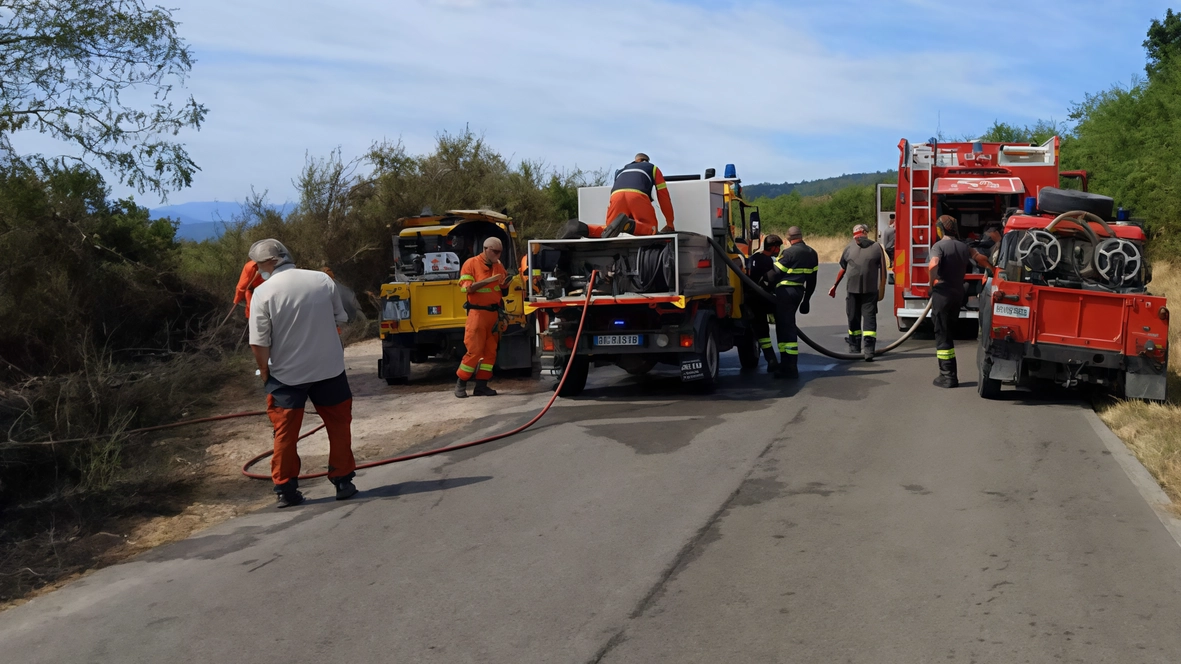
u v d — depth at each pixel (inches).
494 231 509.0
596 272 391.5
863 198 2251.5
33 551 227.5
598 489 253.3
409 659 153.6
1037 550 192.9
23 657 164.1
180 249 631.2
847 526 212.2
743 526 215.2
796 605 168.6
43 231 450.9
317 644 161.8
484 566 196.9
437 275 493.7
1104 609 162.7
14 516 253.0
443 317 473.4
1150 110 850.1
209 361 486.6
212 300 592.7
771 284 458.9
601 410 376.2
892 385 407.2
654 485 254.5
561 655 151.9
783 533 209.0
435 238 508.1
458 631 163.8
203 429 374.9
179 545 228.4
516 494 253.1
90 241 481.1
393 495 261.7
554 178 1042.1
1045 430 305.3
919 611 164.2
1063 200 367.6
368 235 788.0
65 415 297.0
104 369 370.0
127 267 526.0
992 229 515.2
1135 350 332.8
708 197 454.6
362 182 799.7
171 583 199.3
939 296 389.1
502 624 165.8
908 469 260.7
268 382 257.3
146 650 163.8
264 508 260.5
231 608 181.5
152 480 279.1
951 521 213.5
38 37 429.4
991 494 234.1
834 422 328.5
